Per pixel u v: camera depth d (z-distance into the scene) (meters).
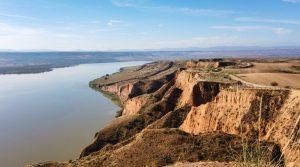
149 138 52.19
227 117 63.97
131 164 46.38
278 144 40.12
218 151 43.66
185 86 109.31
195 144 47.41
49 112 135.38
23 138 99.38
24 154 85.25
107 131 91.62
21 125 115.06
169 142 49.31
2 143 95.12
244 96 61.53
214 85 84.38
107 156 51.81
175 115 86.50
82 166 51.34
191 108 83.81
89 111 137.62
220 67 126.00
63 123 116.75
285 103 53.91
